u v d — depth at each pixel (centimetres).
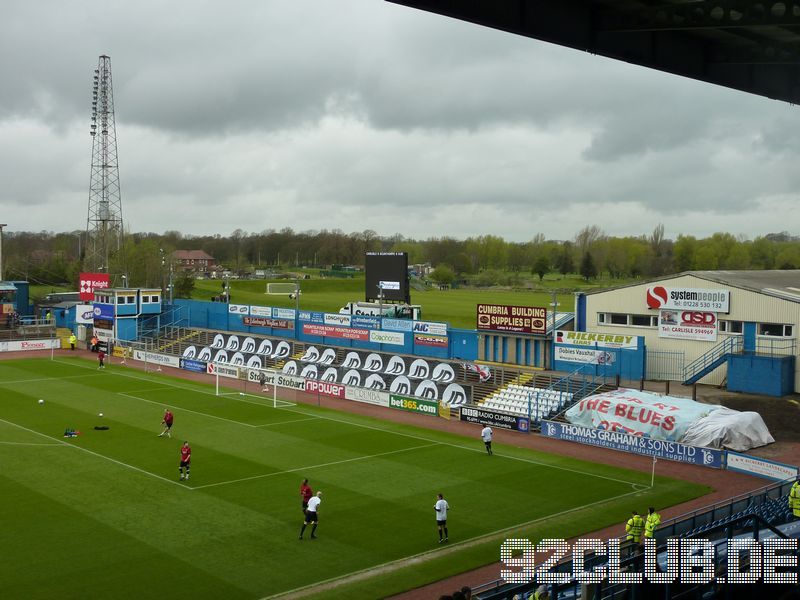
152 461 4878
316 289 19375
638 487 4459
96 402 6844
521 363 7256
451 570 3219
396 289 9238
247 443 5419
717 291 6309
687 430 5141
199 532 3631
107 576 3111
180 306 10888
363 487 4416
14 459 4856
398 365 7850
